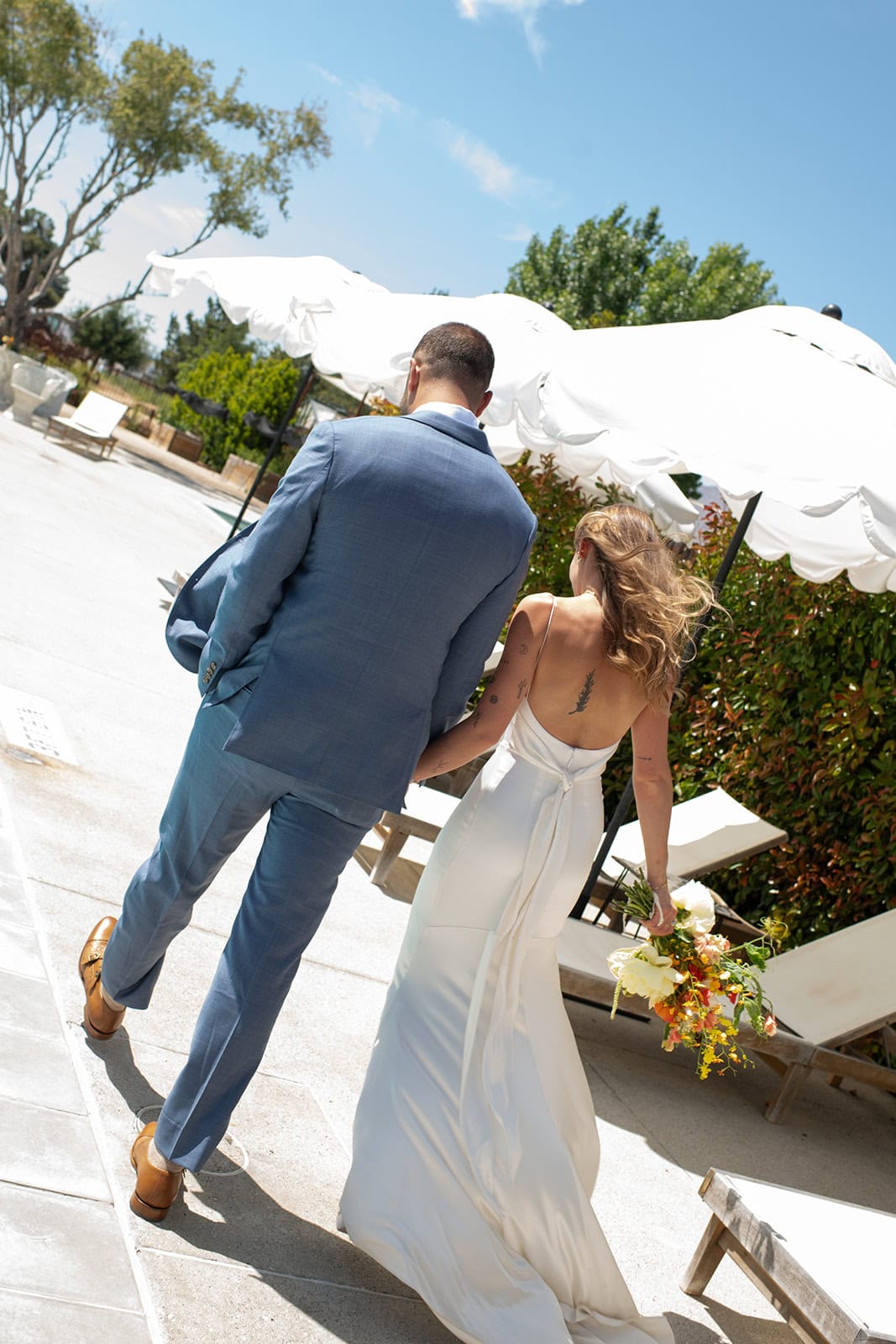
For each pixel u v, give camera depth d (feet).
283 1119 10.63
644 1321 9.33
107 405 64.34
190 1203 8.77
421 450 8.28
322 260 26.43
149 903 9.33
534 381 15.97
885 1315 8.78
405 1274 8.47
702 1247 10.59
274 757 8.14
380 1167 8.79
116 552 37.37
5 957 10.71
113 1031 10.13
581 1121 9.58
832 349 18.83
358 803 8.46
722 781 25.39
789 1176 14.64
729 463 14.48
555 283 108.78
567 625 9.34
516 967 9.20
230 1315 7.70
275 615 8.34
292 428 86.99
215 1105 8.35
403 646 8.25
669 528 25.50
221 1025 8.36
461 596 8.35
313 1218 9.33
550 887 9.30
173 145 92.89
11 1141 8.25
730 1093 17.01
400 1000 9.45
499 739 9.22
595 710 9.50
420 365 9.23
